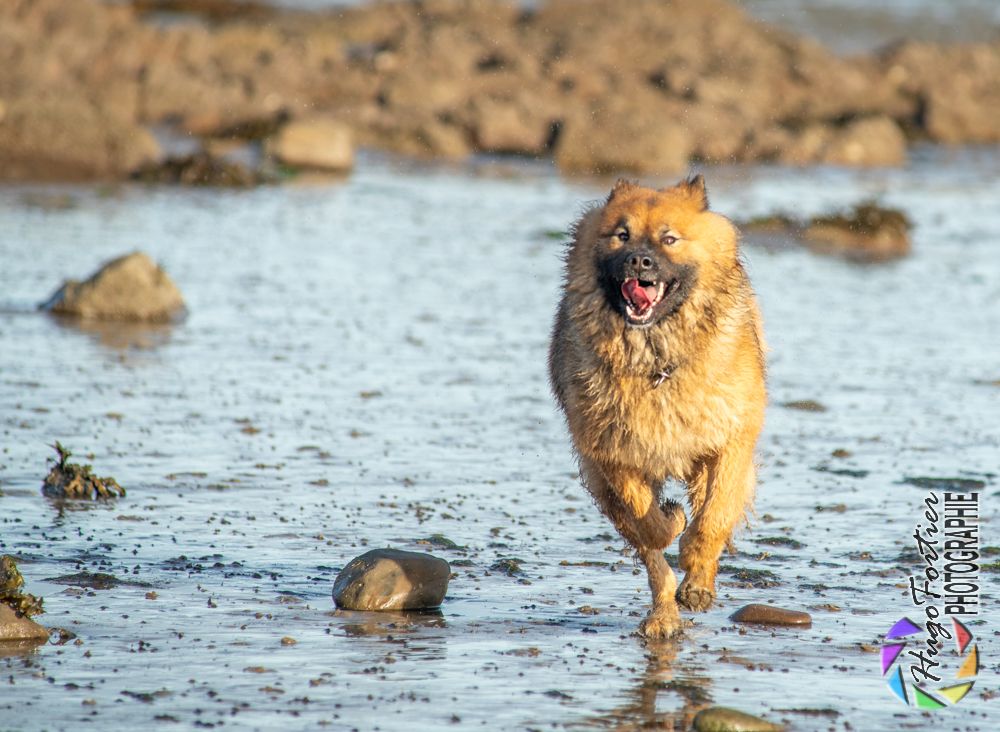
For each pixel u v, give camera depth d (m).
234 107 45.41
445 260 25.84
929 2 92.12
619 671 8.21
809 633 9.07
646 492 9.45
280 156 37.84
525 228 29.78
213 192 33.53
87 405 15.11
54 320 19.61
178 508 11.70
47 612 9.01
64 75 46.94
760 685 8.03
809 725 7.40
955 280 25.42
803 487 12.95
